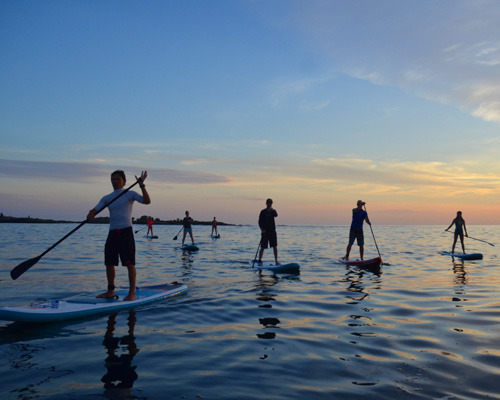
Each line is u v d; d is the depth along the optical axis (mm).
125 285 6598
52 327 3961
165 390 2396
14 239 19516
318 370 2781
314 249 15664
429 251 14828
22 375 2641
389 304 5129
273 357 3057
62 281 6930
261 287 6426
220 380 2574
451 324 4102
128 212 5199
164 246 16891
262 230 9352
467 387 2482
